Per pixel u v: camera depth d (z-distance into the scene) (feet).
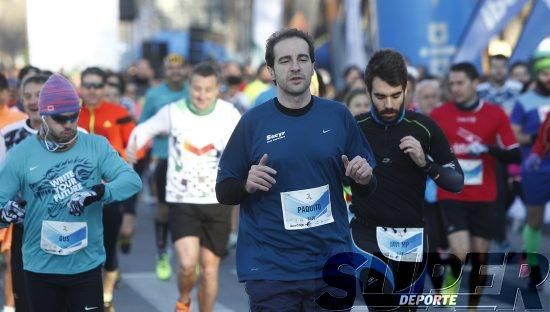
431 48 88.84
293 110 30.50
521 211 76.54
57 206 33.50
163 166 63.72
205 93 46.39
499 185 63.26
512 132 49.88
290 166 30.14
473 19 84.17
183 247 45.75
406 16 89.15
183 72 65.41
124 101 94.53
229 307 53.16
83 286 34.01
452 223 48.96
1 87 46.14
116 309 52.65
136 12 87.86
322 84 45.83
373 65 35.94
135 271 64.49
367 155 31.19
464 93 49.65
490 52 82.53
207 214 46.21
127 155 47.98
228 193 30.60
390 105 35.88
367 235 36.47
